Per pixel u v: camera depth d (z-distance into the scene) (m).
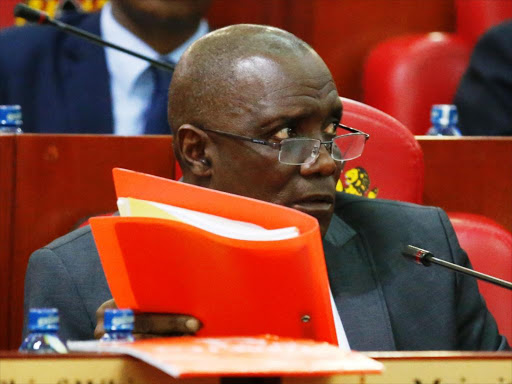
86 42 7.37
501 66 7.51
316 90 3.68
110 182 5.04
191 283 2.95
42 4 7.80
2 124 5.81
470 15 8.05
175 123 3.91
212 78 3.76
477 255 4.70
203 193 3.11
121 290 3.04
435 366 2.38
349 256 4.04
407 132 4.80
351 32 8.20
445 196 5.38
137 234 2.91
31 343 2.61
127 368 2.30
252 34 3.79
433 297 4.01
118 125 7.32
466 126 7.52
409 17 8.26
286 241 2.83
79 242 3.99
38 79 7.30
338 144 3.90
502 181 5.38
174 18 7.38
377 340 3.85
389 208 4.23
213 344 2.53
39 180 4.98
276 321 3.00
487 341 4.17
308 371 2.21
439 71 7.40
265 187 3.70
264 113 3.66
